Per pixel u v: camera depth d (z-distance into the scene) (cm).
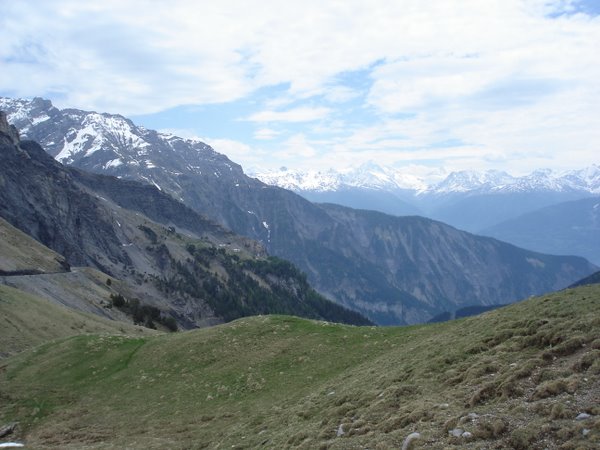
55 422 5194
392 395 3322
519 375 2831
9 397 5897
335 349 5981
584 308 3572
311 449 2889
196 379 5878
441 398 2941
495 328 3950
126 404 5509
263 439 3578
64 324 10669
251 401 4900
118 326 12925
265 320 7512
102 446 4300
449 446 2216
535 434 2116
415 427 2612
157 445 4134
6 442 4806
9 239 18362
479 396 2741
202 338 7188
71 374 6681
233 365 6078
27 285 15075
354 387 4050
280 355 6122
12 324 9306
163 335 8206
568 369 2681
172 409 5131
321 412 3719
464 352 3688
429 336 5362
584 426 2041
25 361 7312
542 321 3575
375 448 2506
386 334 6212
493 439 2228
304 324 7181
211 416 4716
